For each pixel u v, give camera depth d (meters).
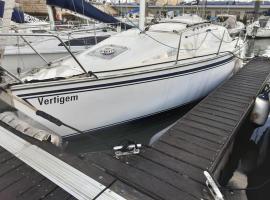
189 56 4.14
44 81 2.79
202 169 2.29
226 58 4.91
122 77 3.20
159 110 3.88
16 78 2.76
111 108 3.29
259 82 5.02
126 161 2.36
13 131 2.54
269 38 18.06
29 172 1.99
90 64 3.47
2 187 1.84
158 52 3.81
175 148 2.63
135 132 3.79
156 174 2.19
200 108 3.71
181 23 4.76
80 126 3.13
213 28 5.05
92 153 2.47
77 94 2.93
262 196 2.81
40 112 2.51
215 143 2.75
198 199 1.91
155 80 3.56
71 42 6.03
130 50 3.79
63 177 1.94
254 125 4.21
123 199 1.76
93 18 5.22
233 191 2.52
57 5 4.84
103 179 1.93
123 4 5.73
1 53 2.94
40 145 2.32
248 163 3.47
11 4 2.86
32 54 5.53
